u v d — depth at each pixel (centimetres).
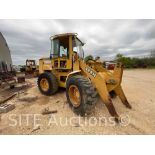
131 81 887
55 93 472
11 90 568
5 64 896
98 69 381
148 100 412
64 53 417
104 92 278
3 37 948
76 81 287
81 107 276
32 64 1568
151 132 229
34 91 532
